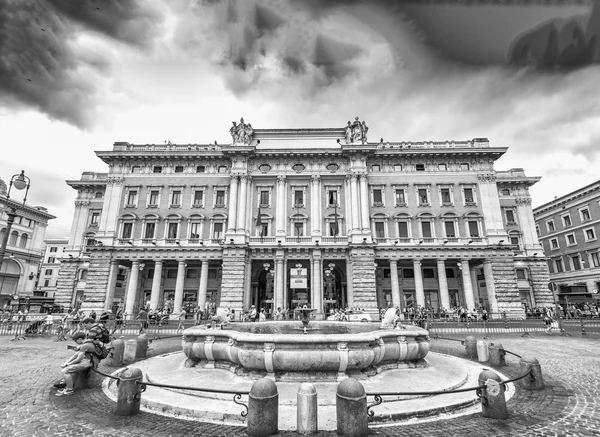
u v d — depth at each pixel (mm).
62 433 6590
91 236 54688
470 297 41500
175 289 45719
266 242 43281
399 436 6387
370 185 46406
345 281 45500
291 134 48656
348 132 47500
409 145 48438
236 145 45375
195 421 7203
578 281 56250
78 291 52656
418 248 42781
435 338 22359
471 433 6559
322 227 45000
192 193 46812
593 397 8875
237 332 10820
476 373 11234
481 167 46531
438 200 45656
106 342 10398
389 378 9867
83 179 57375
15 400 8609
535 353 16297
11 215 16703
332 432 6449
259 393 6438
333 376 9508
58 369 12469
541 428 6816
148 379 9883
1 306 60469
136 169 47906
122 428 6824
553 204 61844
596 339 21906
